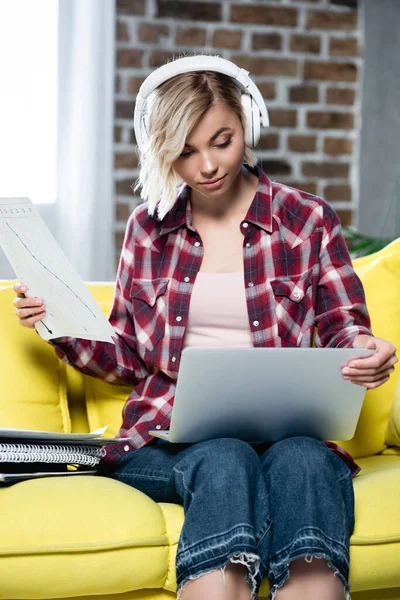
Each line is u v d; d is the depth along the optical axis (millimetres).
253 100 1966
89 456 1876
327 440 1952
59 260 1943
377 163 4000
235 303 1982
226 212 2055
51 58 3646
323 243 2035
